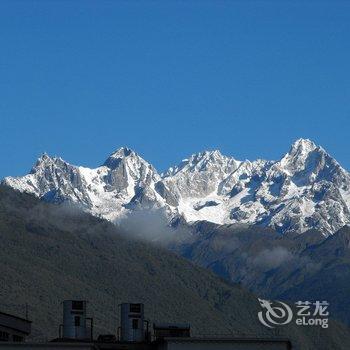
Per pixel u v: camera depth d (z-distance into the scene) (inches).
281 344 7253.9
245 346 7263.8
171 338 7298.2
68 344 7042.3
